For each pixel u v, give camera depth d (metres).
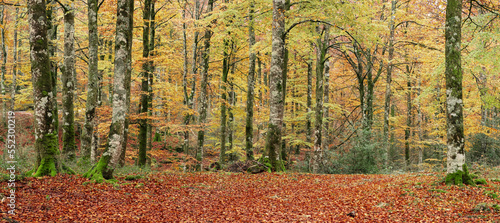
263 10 14.82
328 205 7.98
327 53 19.08
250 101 15.85
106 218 6.04
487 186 8.02
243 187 10.26
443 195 7.56
